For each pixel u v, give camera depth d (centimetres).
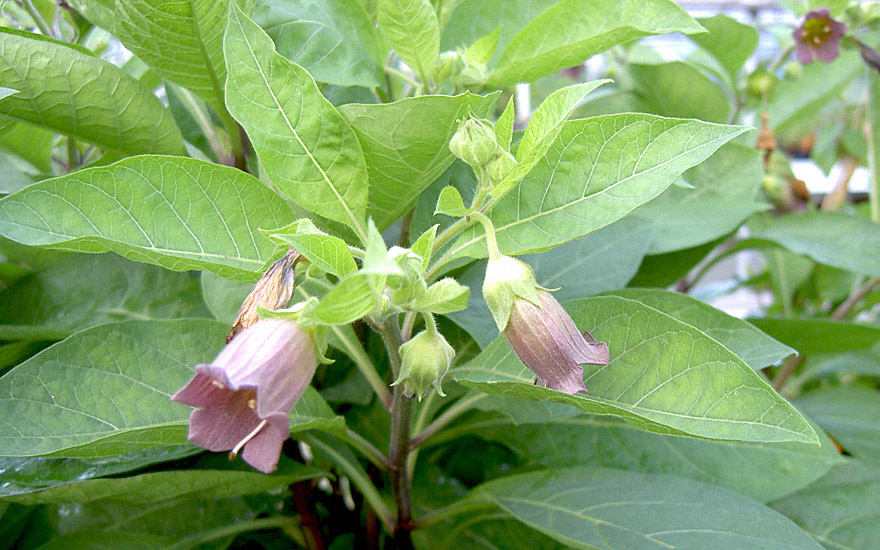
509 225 20
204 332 22
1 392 19
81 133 24
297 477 22
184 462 22
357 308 15
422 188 21
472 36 27
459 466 30
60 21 33
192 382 15
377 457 22
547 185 20
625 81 39
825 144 50
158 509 24
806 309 45
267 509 25
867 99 43
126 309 26
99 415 20
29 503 20
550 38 23
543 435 27
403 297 17
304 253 16
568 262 27
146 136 24
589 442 26
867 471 27
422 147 20
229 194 19
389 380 27
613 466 26
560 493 23
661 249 27
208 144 28
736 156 33
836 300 43
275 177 18
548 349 17
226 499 25
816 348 31
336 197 19
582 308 20
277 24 22
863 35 42
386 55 26
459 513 25
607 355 18
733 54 37
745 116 44
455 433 26
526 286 18
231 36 18
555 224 19
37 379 20
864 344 30
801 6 40
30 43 22
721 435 17
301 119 18
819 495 26
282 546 26
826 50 37
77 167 29
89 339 20
